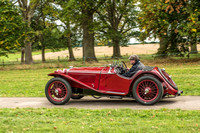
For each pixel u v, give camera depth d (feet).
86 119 18.06
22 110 21.21
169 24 69.82
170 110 19.93
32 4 112.16
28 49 118.42
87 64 85.76
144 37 76.74
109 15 112.88
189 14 68.90
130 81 23.26
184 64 67.56
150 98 22.98
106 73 24.06
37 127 16.08
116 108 21.86
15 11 84.33
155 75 22.70
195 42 78.89
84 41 102.37
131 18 123.65
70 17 95.71
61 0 111.96
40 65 82.89
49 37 149.18
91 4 92.27
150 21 71.46
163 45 91.15
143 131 14.56
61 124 16.71
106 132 14.66
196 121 16.37
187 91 29.09
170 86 22.82
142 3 76.95
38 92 32.89
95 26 96.99
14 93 32.96
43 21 141.49
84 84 24.26
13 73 68.13
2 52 107.45
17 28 85.35
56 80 24.34
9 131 15.35
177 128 14.96
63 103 24.16
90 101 26.18
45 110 21.25
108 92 24.00
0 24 79.10
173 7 69.10
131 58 23.59
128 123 16.53
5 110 21.57
